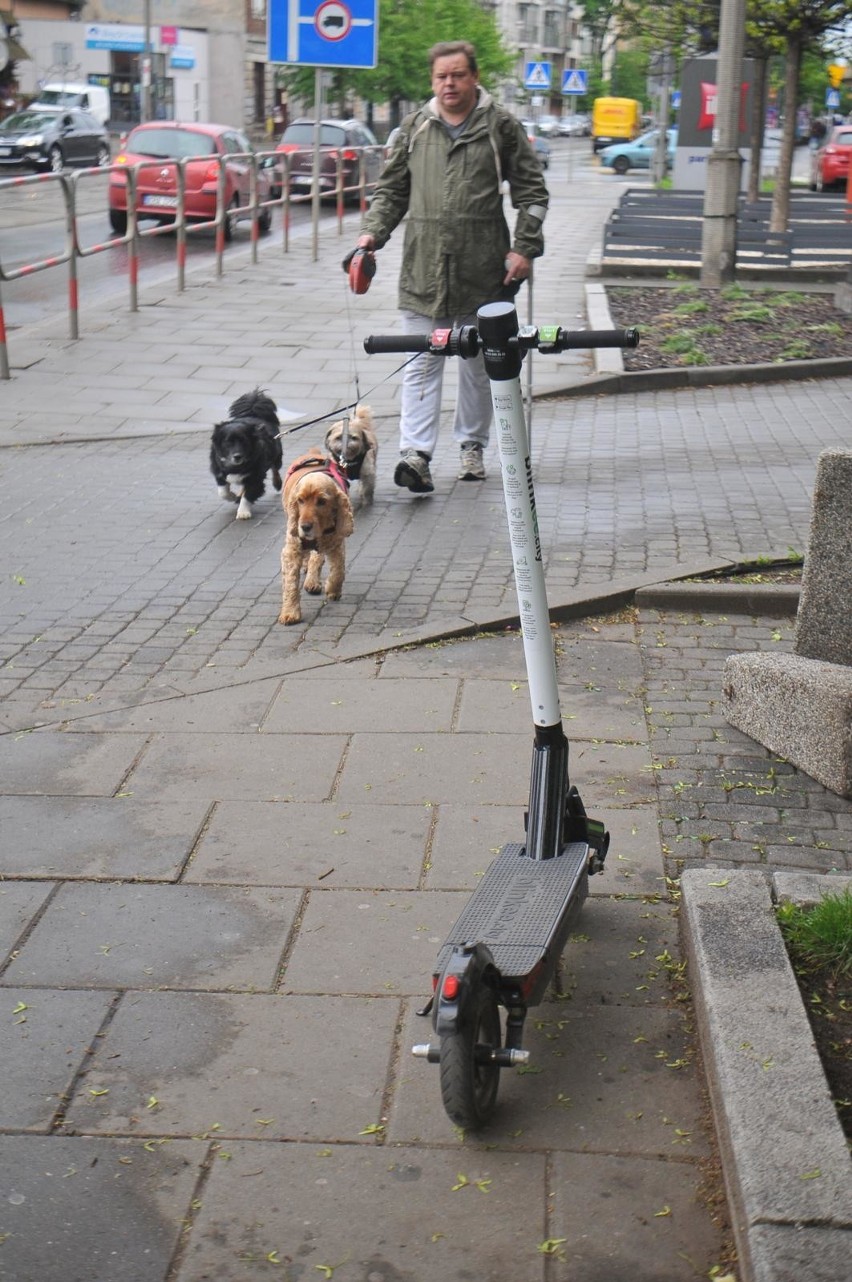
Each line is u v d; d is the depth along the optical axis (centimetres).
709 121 2897
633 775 509
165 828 479
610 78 7131
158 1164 322
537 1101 342
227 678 604
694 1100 341
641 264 1900
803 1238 259
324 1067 355
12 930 419
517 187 856
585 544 767
